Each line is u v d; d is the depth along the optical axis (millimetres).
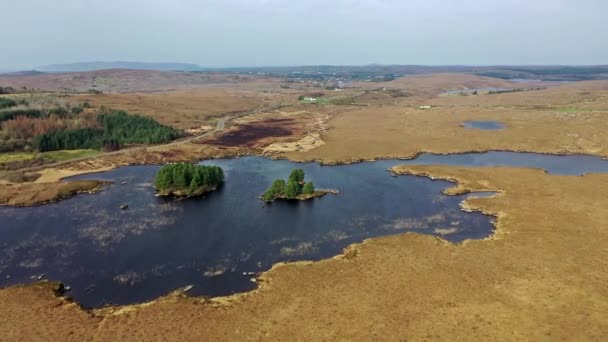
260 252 70000
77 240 75188
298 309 52125
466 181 106500
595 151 137125
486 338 45562
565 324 47406
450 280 57688
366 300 53562
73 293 58188
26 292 57719
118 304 55312
